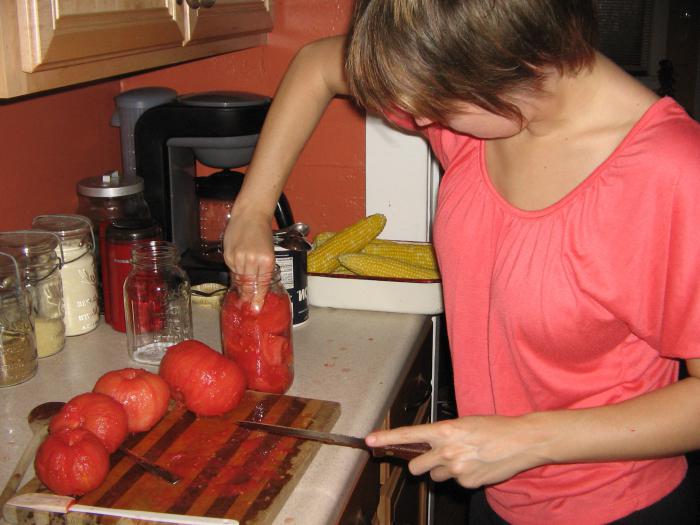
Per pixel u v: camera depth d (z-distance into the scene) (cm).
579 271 84
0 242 119
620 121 82
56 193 148
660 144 77
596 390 91
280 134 120
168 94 157
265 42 167
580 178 85
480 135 79
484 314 98
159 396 96
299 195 179
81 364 121
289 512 84
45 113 143
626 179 80
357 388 113
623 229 80
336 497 87
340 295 142
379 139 168
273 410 103
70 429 87
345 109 170
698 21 292
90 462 83
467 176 96
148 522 80
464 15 64
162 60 115
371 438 83
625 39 300
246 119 141
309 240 181
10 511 82
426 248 152
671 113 80
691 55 296
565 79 76
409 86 69
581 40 69
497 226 92
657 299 81
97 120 161
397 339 131
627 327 87
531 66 68
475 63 66
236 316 109
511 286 89
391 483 126
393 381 117
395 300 141
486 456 80
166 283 125
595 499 95
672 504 96
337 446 97
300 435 95
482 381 103
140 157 143
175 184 148
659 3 292
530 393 96
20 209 138
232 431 97
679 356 80
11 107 133
